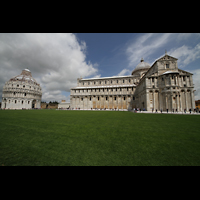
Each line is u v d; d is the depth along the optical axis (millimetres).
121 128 10641
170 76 39375
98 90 70312
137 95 62031
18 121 14641
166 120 16016
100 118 18484
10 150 5883
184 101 39781
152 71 48812
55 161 4801
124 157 5098
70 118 18266
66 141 7152
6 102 85188
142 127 11078
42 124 12602
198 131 9484
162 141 7070
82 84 81188
